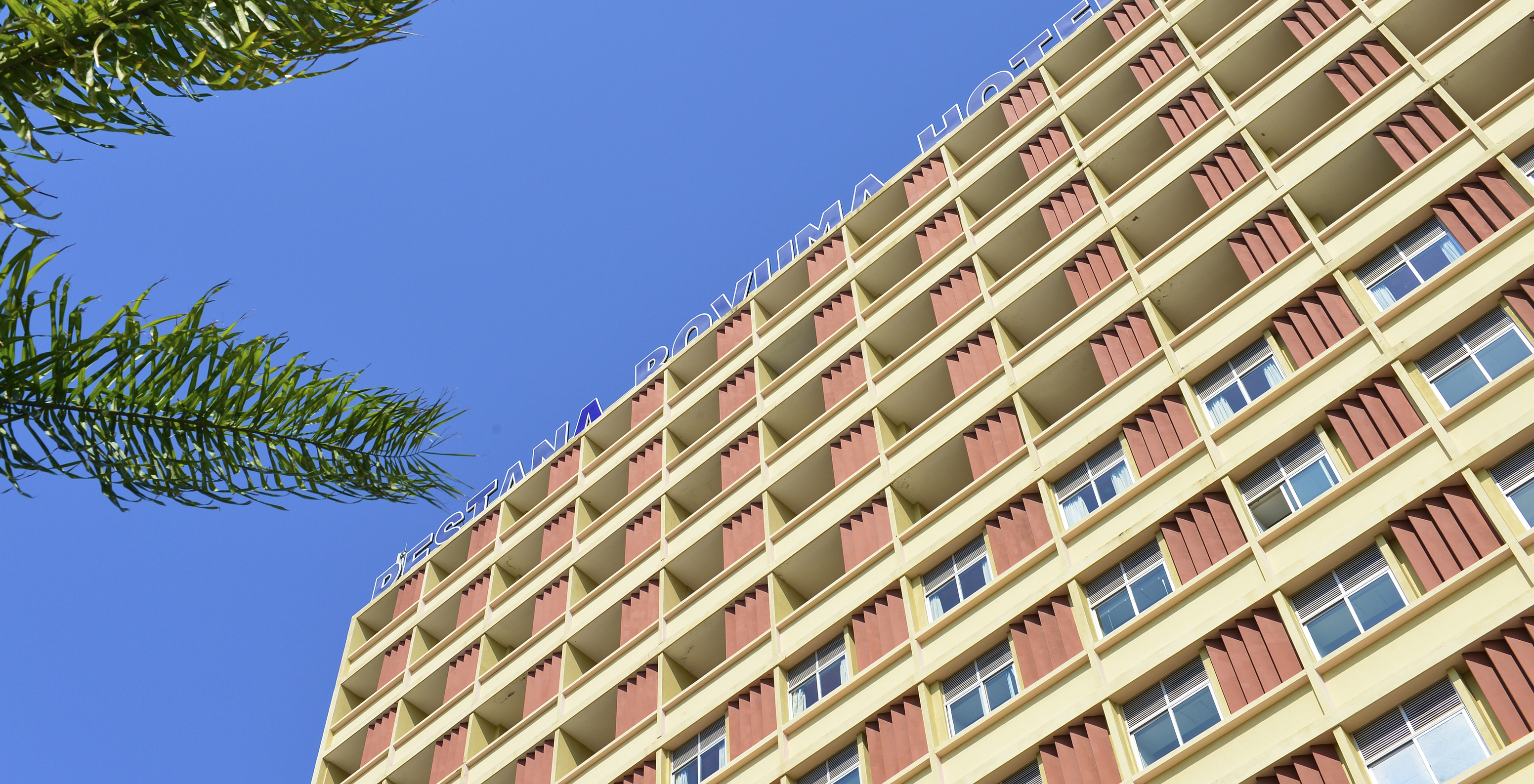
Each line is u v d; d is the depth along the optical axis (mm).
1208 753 19812
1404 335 22812
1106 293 29188
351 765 39125
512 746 33281
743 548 32688
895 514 29344
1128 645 22438
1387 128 26516
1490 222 23250
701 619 31359
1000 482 27719
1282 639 20438
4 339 4863
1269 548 21766
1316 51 29781
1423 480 20312
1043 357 29562
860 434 32406
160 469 5270
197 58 4941
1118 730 21250
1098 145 33438
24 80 4762
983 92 40688
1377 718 18562
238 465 5504
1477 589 18703
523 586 38750
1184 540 23219
